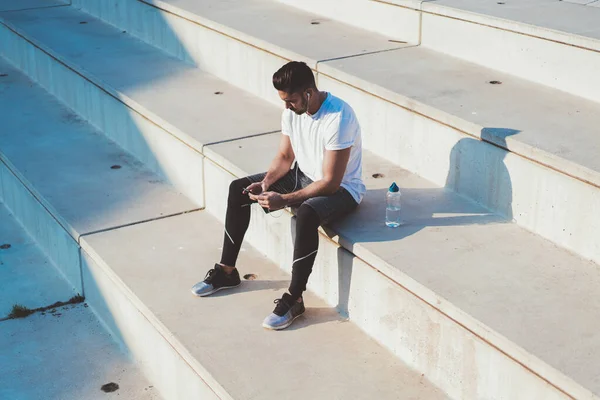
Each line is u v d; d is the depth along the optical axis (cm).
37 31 732
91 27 747
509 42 472
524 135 383
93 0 779
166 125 512
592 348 290
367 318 368
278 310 372
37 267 513
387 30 560
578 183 350
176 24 641
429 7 519
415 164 439
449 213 394
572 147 369
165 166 528
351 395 327
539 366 283
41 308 466
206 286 398
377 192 416
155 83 589
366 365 347
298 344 361
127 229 468
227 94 567
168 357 376
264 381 335
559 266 346
